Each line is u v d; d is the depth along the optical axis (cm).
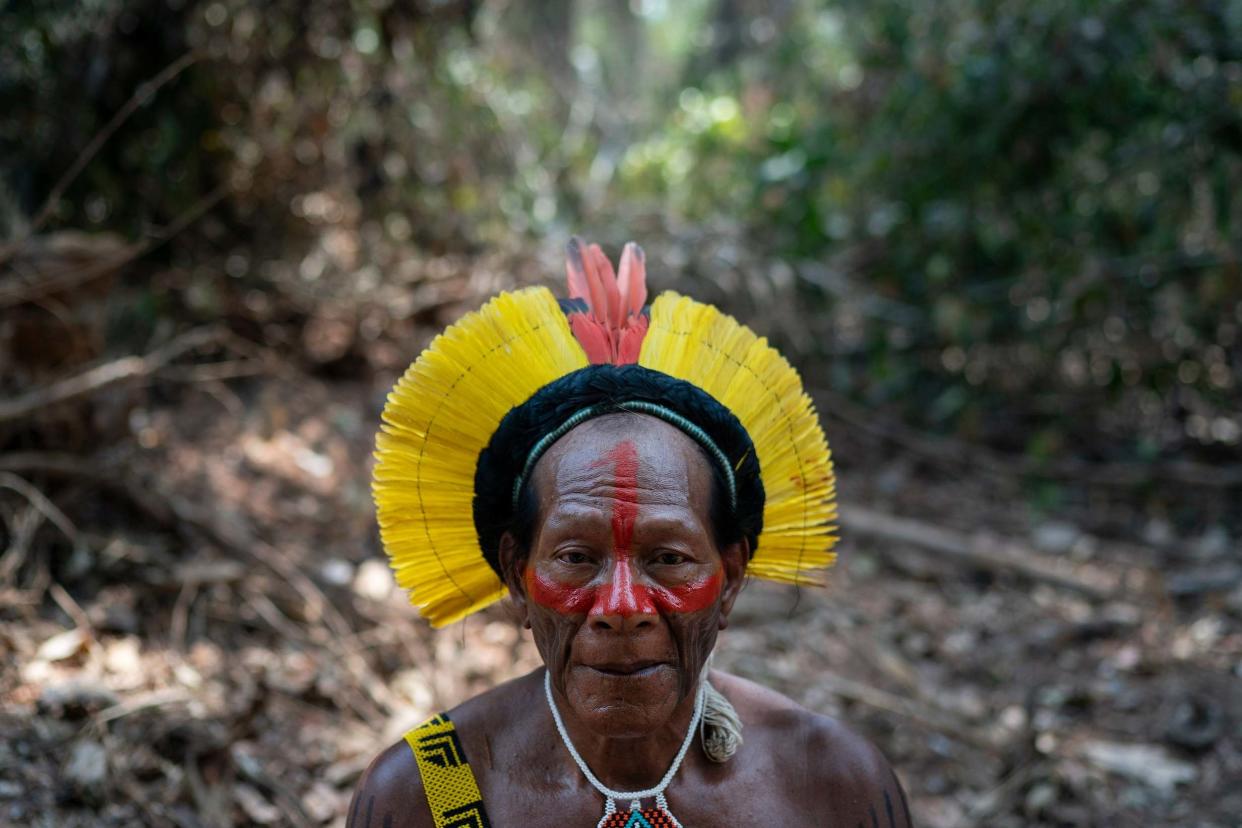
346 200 569
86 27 478
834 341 613
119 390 389
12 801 269
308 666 348
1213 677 405
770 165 617
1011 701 391
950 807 338
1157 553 500
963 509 533
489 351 176
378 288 556
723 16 1022
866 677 397
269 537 408
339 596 385
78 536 357
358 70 531
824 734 184
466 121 575
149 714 301
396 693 352
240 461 453
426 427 177
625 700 158
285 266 541
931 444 570
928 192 594
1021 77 564
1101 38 549
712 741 178
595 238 575
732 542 172
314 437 482
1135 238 560
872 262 619
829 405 585
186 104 499
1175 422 608
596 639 157
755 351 181
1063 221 573
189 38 489
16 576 346
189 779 290
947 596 457
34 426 369
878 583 460
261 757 312
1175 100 551
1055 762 346
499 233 571
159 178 496
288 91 528
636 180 671
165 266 511
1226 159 546
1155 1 546
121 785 281
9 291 364
